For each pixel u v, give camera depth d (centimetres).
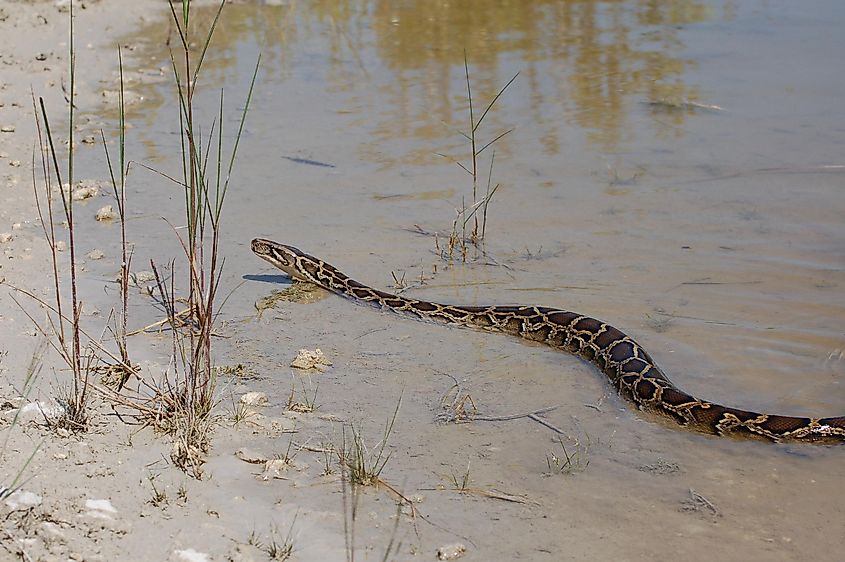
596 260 1341
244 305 1226
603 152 1691
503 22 2514
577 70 2109
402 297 1239
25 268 1266
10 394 943
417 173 1617
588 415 1006
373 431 948
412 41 2347
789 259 1327
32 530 739
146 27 2423
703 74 2069
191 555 736
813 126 1777
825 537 805
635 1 2708
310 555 755
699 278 1285
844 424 958
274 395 1009
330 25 2488
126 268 1016
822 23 2434
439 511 824
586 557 771
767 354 1116
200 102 1936
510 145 1723
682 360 1108
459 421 976
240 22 2505
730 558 775
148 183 1570
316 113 1878
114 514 775
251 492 835
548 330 1171
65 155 1670
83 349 1046
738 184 1560
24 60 2144
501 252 1372
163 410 920
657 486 877
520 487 866
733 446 952
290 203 1513
